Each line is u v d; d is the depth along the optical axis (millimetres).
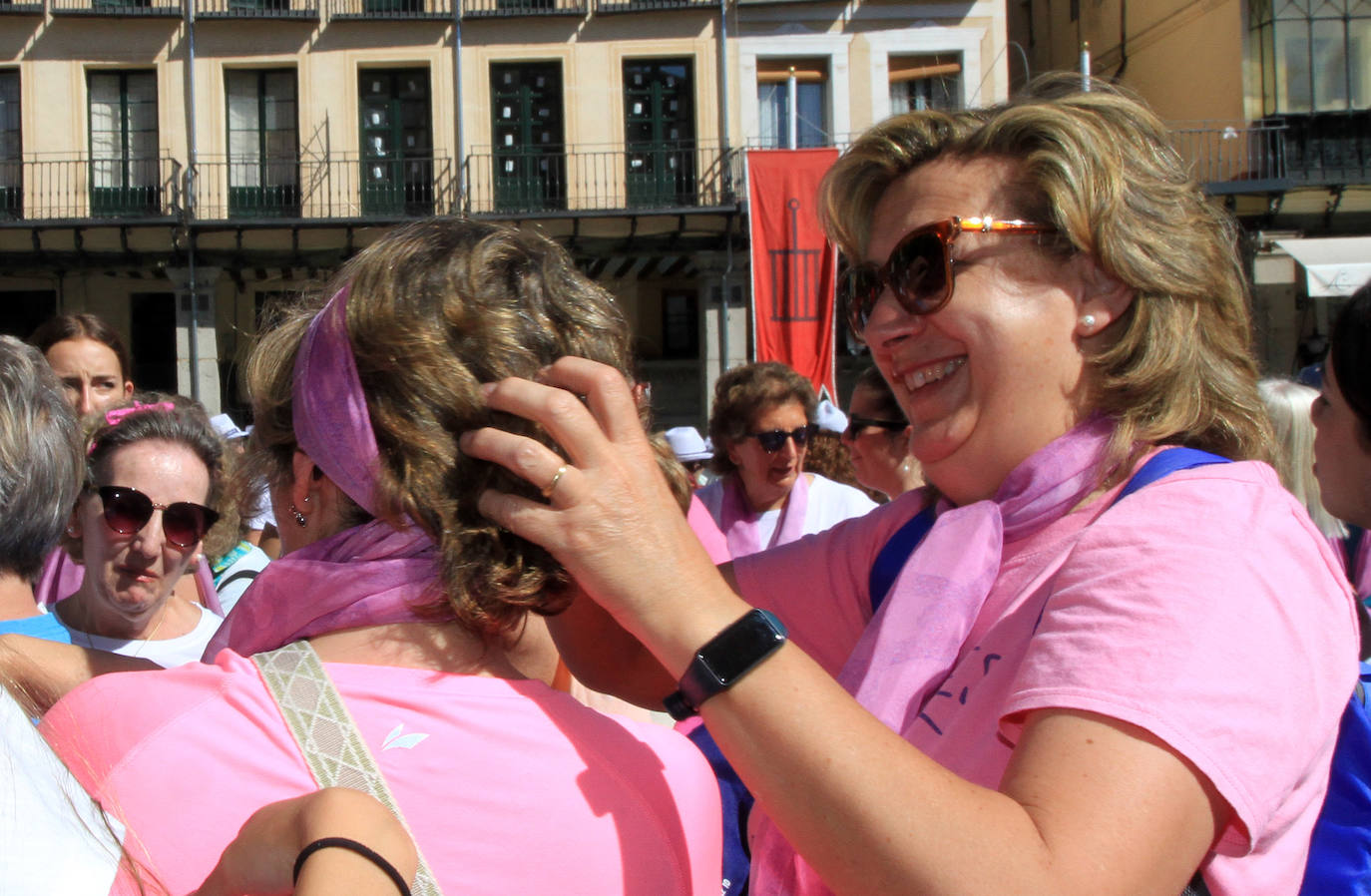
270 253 17750
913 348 1382
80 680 1232
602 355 1121
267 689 994
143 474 2373
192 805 939
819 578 1603
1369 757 1214
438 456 1021
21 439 1080
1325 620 1098
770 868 1314
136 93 17781
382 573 1043
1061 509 1277
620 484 994
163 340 19906
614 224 17922
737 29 17750
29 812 773
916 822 915
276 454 1179
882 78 17734
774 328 14891
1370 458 1697
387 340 1027
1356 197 17438
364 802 837
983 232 1295
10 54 17438
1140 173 1303
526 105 18062
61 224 16875
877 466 3797
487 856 958
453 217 1147
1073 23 21781
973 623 1285
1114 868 921
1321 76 17172
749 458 3967
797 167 14953
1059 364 1302
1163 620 1021
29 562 1121
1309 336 17562
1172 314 1284
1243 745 976
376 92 18031
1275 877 1100
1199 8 18281
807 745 941
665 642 993
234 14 17547
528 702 1047
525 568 1059
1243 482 1165
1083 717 998
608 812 1021
